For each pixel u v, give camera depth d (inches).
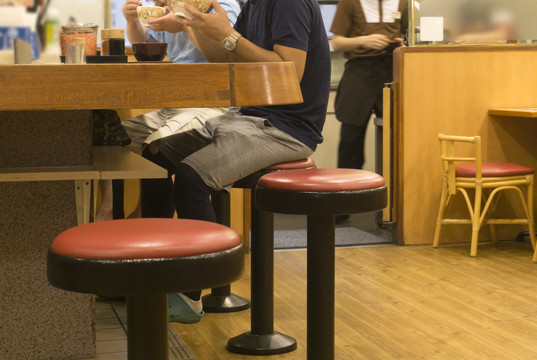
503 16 205.3
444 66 202.4
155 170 82.9
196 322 123.0
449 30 203.9
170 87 60.4
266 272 115.3
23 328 99.8
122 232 58.2
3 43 141.0
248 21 123.0
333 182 81.6
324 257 83.7
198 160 109.3
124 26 195.0
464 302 145.0
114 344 113.3
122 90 59.5
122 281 53.7
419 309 140.1
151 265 53.6
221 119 119.6
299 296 150.0
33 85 57.9
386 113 203.8
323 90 117.9
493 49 203.9
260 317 116.6
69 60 82.9
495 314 136.6
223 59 119.1
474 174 190.5
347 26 211.9
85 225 61.8
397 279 164.1
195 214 109.7
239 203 191.9
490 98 205.3
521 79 206.1
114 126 123.4
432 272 170.7
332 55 213.8
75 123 92.3
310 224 83.7
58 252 56.0
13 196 96.7
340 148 217.3
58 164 93.0
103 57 88.6
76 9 157.0
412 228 203.8
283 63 64.3
